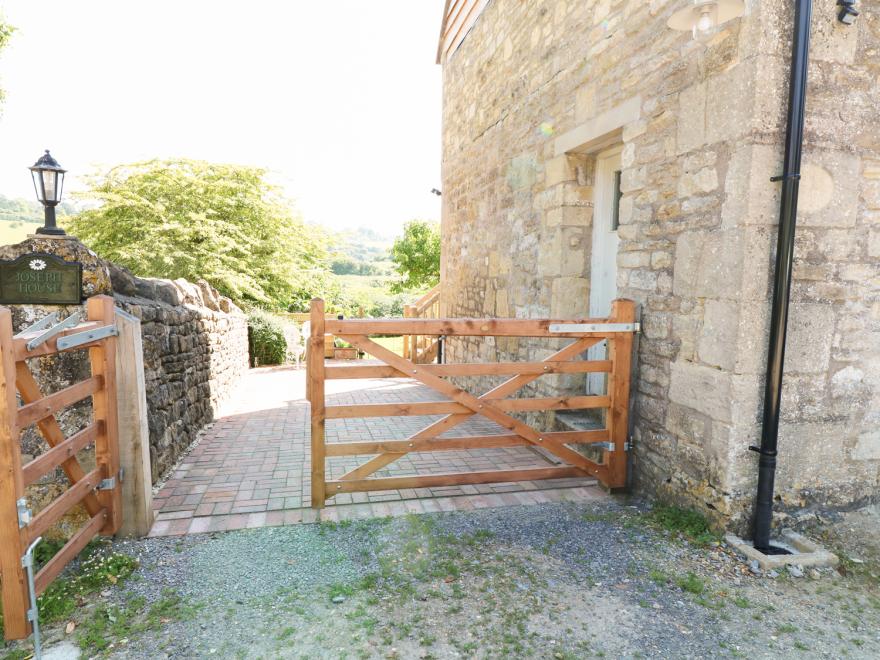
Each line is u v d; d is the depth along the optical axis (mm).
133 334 2838
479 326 3355
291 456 4449
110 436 2734
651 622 2213
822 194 2754
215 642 2072
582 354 4746
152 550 2781
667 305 3277
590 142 4227
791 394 2842
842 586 2475
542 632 2145
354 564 2660
